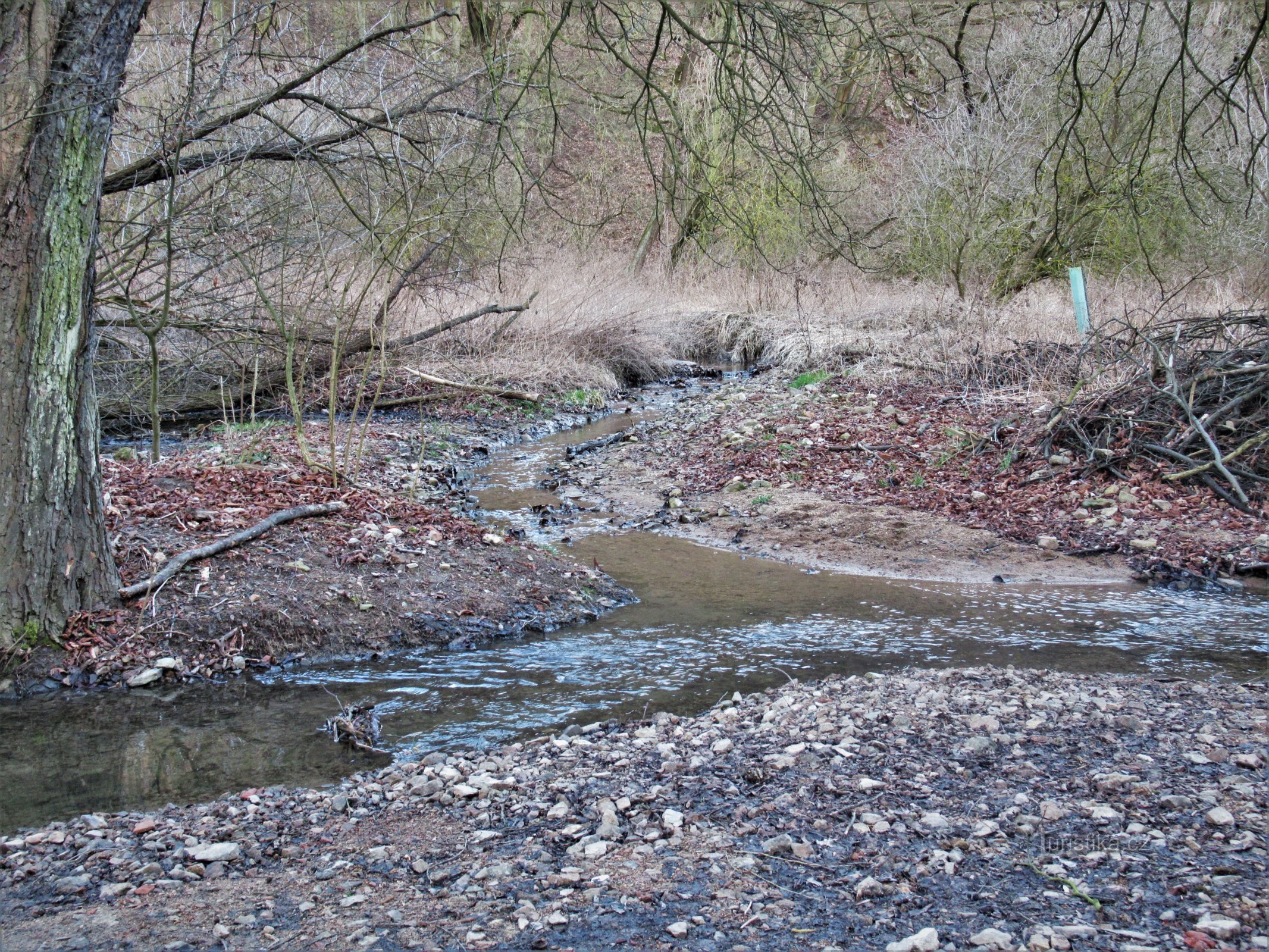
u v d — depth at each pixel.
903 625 6.64
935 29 10.88
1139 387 10.23
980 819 3.74
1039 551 8.20
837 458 10.80
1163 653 6.09
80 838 3.86
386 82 9.80
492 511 9.60
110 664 5.66
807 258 21.20
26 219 5.25
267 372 13.28
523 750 4.66
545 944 3.04
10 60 5.07
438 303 14.98
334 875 3.52
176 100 8.98
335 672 5.89
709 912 3.20
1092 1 6.69
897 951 2.93
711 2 7.78
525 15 9.33
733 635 6.46
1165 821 3.67
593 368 16.98
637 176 21.83
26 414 5.51
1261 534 8.18
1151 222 17.28
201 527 6.96
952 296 17.14
